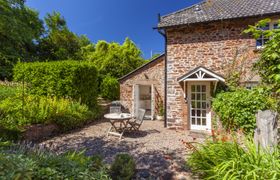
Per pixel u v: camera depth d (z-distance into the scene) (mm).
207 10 9719
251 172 2850
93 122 10742
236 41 8469
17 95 9500
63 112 8523
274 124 3355
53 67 9992
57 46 23688
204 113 9102
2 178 2156
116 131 8227
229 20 8297
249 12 8172
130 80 13016
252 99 6590
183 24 8859
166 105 9633
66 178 2719
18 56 18375
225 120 7207
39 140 7121
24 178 2277
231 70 8422
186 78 8742
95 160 3848
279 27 2795
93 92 12047
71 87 9828
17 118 7078
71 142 7039
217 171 3287
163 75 12195
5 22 16891
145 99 14461
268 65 3035
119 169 3914
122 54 21359
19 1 19531
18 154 2992
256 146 3578
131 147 6574
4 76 16766
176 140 7477
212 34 8867
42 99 8727
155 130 9203
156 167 4922
